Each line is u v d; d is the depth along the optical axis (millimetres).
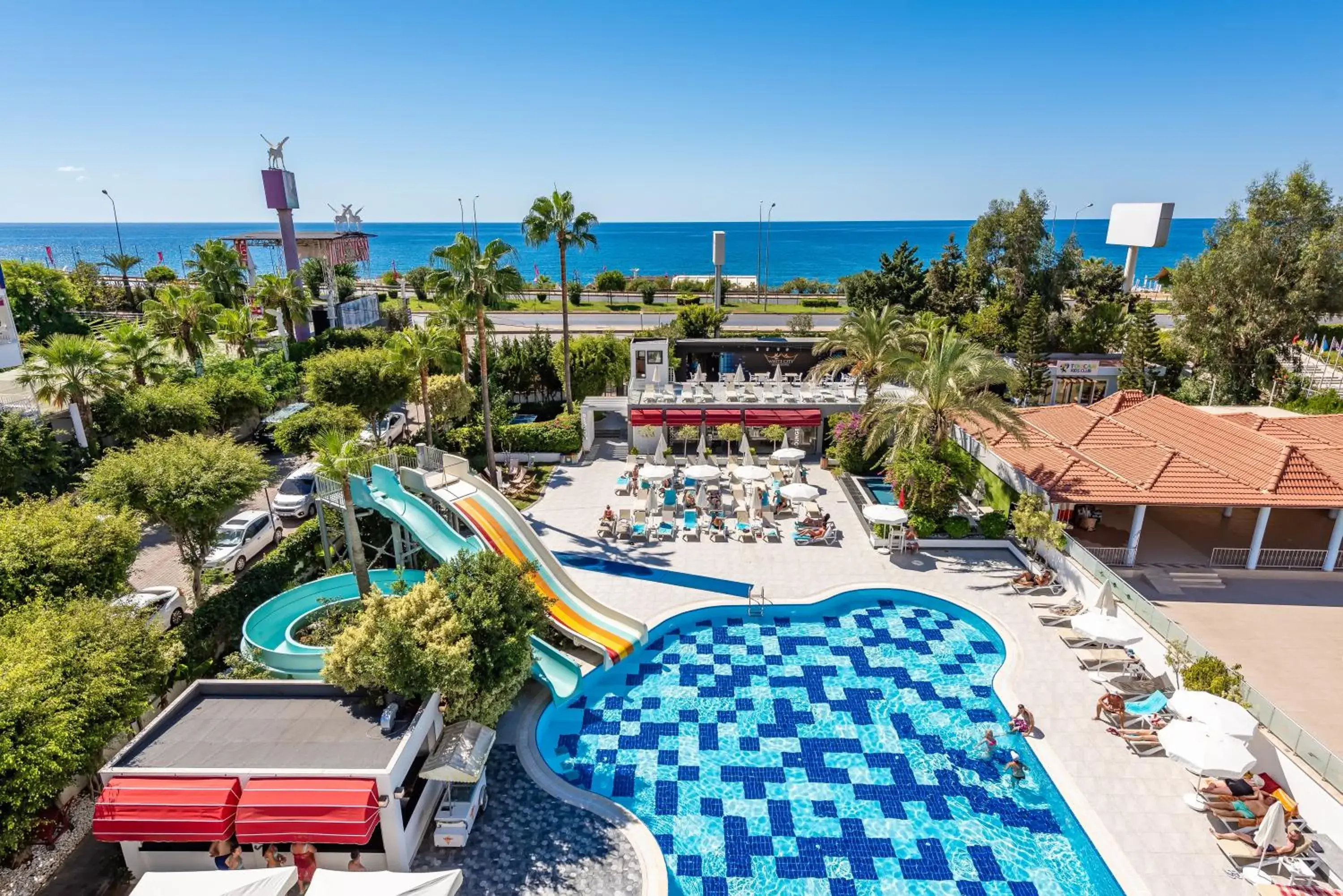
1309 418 33031
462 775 14500
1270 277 46656
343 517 26344
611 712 19688
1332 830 14617
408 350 35812
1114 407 35375
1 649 13633
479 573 17797
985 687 20609
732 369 51625
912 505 29125
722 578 26453
